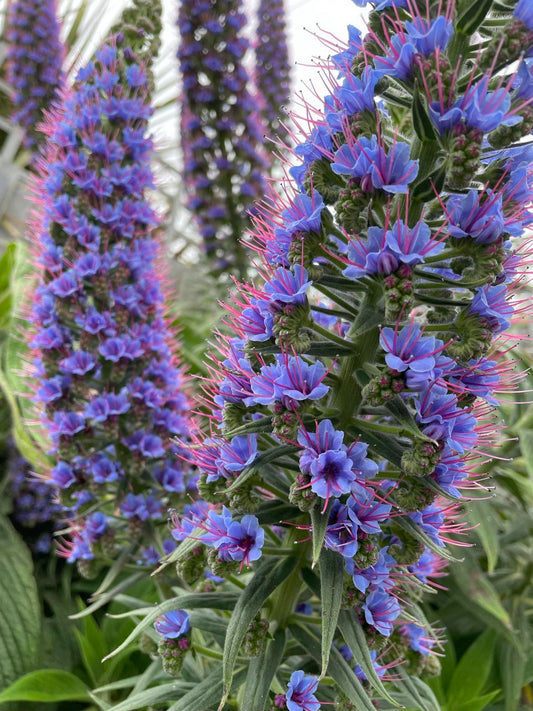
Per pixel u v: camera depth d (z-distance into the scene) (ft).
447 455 0.70
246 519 0.72
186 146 2.20
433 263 0.70
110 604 1.60
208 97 2.10
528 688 1.53
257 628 0.75
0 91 2.97
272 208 0.75
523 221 0.68
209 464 0.77
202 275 2.32
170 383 1.23
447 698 1.36
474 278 0.65
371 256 0.63
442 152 0.66
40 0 2.33
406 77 0.64
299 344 0.68
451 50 0.65
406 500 0.70
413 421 0.64
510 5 0.66
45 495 1.76
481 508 1.25
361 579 0.69
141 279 1.21
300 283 0.68
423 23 0.63
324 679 0.84
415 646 0.88
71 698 1.24
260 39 2.56
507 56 0.61
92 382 1.20
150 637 0.97
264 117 2.55
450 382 0.68
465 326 0.66
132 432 1.17
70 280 1.14
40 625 1.44
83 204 1.15
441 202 0.63
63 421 1.15
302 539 0.76
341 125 0.67
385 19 0.67
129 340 1.17
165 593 1.13
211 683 0.78
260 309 0.70
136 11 1.18
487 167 0.69
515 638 1.35
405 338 0.65
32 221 1.29
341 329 0.84
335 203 0.68
